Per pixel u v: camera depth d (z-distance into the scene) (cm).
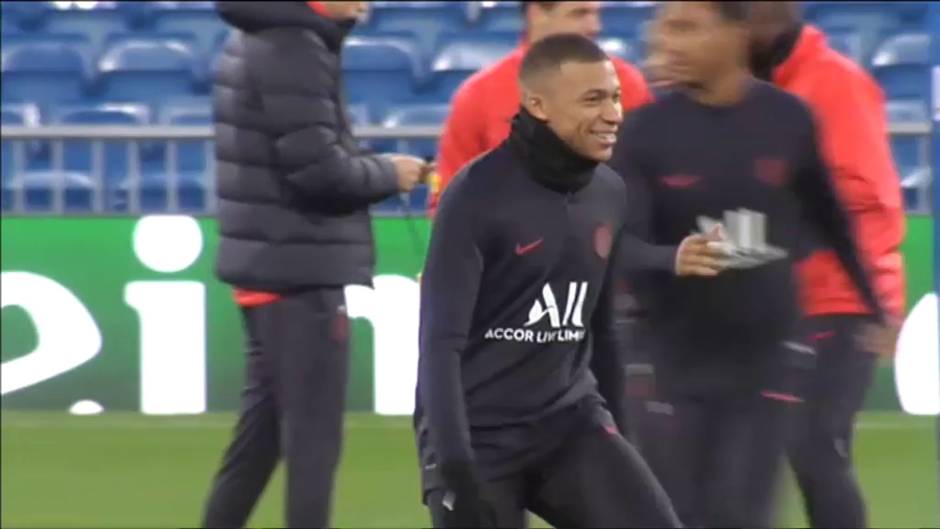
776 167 1772
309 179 2145
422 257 3512
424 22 4834
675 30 1759
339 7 2152
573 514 1584
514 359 1565
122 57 4788
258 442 2258
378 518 2756
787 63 2052
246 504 2270
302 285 2184
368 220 2241
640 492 1565
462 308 1512
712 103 1766
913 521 2708
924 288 3556
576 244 1564
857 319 2030
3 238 3725
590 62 1525
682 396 1805
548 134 1528
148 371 3722
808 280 2019
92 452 3338
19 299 3728
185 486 3030
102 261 3719
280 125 2147
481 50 4738
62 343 3731
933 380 3553
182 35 4834
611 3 4691
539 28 2141
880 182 2045
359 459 3231
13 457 3288
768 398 1800
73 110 4622
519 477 1586
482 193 1524
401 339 3641
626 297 1791
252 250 2186
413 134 3784
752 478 1784
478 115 2162
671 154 1766
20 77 4781
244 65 2173
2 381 3738
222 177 2216
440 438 1488
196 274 3700
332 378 2206
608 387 1648
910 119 4453
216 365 3703
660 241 1797
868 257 1966
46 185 4031
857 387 2036
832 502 2031
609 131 1538
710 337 1794
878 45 4603
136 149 3872
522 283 1550
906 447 3312
